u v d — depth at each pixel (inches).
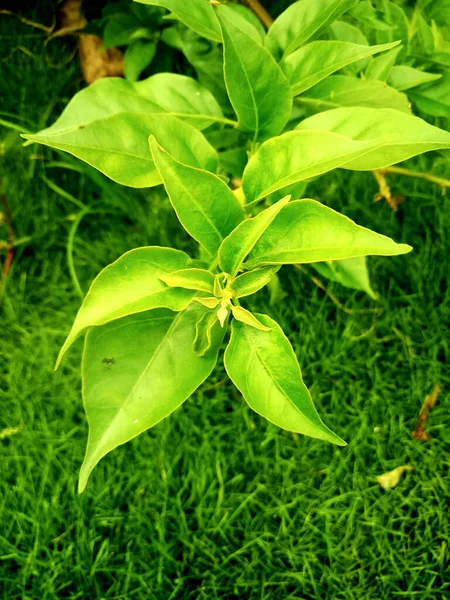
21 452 20.0
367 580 18.4
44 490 19.4
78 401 20.6
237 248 10.4
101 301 10.6
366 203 22.4
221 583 18.6
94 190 24.0
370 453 19.6
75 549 18.8
